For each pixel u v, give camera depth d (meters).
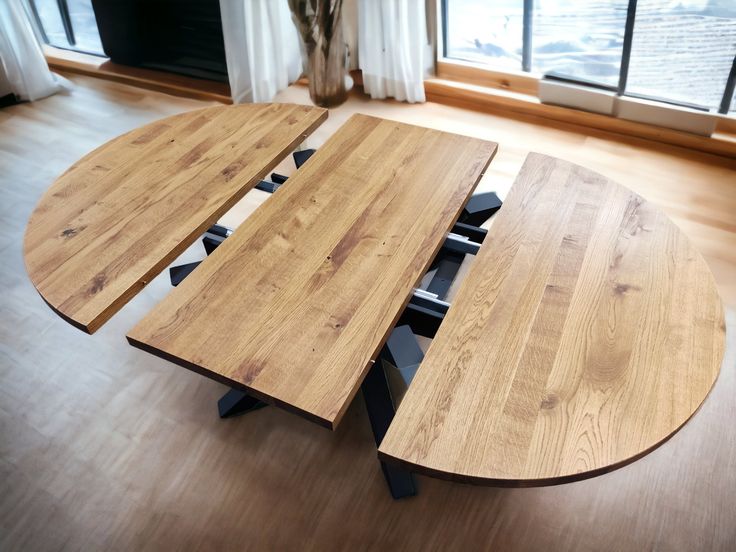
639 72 2.61
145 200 1.73
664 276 1.44
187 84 3.30
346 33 3.03
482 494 1.60
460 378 1.24
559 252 1.51
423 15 2.77
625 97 2.66
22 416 1.83
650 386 1.22
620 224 1.58
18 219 2.50
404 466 1.13
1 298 2.18
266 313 1.39
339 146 1.89
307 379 1.25
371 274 1.47
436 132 1.94
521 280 1.44
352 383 1.25
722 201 2.38
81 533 1.57
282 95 3.17
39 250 1.59
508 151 2.69
